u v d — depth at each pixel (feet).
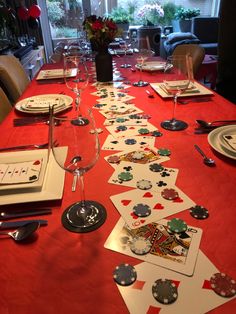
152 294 1.58
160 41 14.83
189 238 1.94
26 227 2.06
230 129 3.24
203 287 1.61
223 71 7.34
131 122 3.79
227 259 1.78
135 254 1.84
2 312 1.54
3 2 10.73
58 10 15.23
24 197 2.32
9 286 1.68
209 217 2.12
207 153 2.98
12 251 1.91
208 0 17.33
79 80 5.64
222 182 2.52
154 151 3.04
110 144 3.22
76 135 2.30
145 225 2.07
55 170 2.67
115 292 1.61
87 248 1.90
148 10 16.46
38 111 4.11
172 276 1.68
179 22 16.85
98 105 4.48
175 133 3.45
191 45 7.08
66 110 4.28
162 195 2.36
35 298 1.60
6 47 10.61
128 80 5.89
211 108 4.19
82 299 1.59
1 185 2.38
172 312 1.49
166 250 1.86
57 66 7.45
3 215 2.20
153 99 4.67
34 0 14.02
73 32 15.74
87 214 2.18
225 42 7.01
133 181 2.55
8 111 5.32
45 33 15.40
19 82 6.77
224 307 1.51
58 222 2.13
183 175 2.62
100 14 15.93
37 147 3.19
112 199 2.34
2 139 3.44
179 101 4.50
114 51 8.71
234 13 6.64
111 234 2.01
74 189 2.48
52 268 1.77
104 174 2.66
